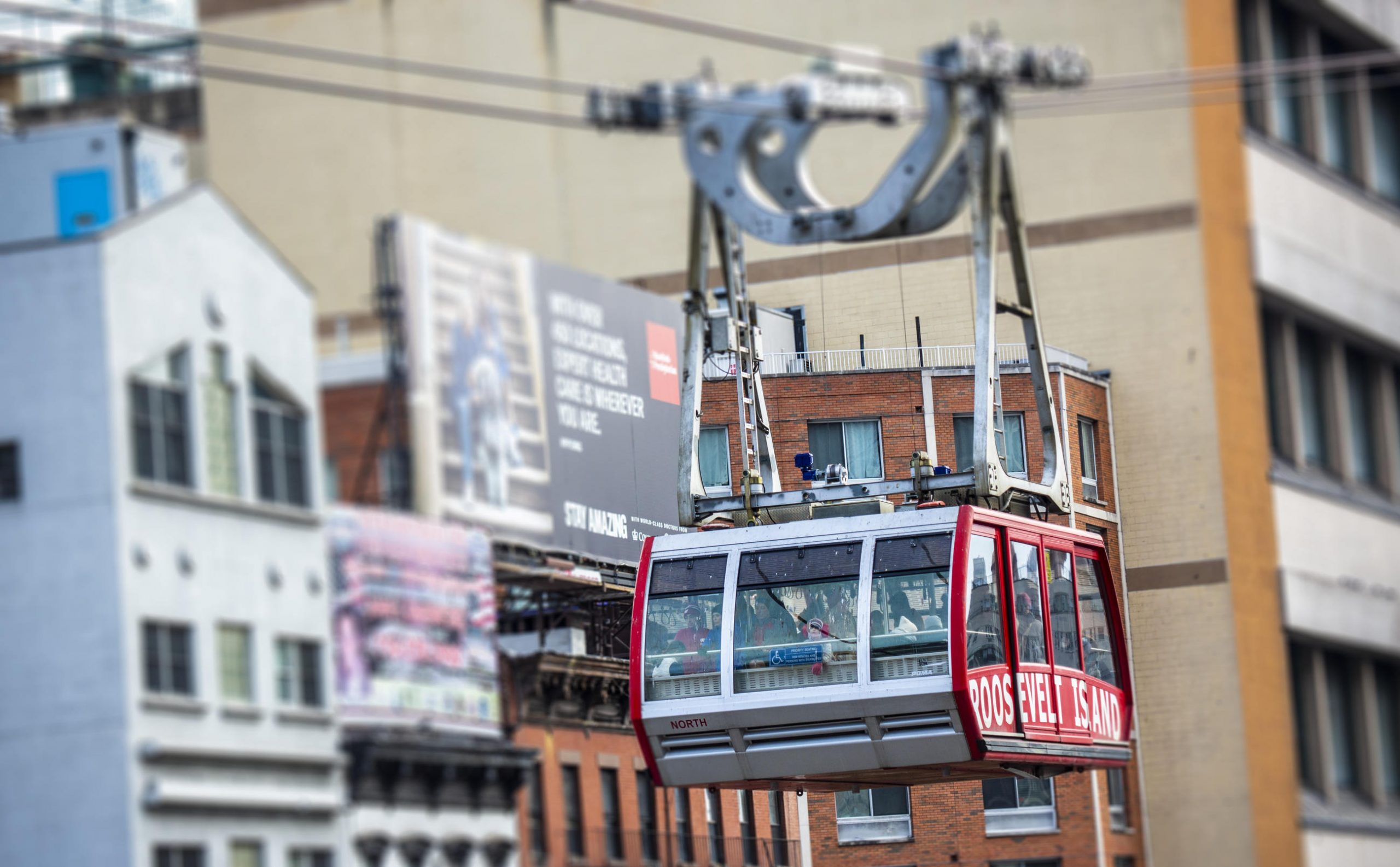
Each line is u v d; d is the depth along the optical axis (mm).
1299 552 76062
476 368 94750
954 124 37688
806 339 57406
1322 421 87562
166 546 68938
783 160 38031
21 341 68562
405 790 72438
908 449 56250
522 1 96188
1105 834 59375
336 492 97500
